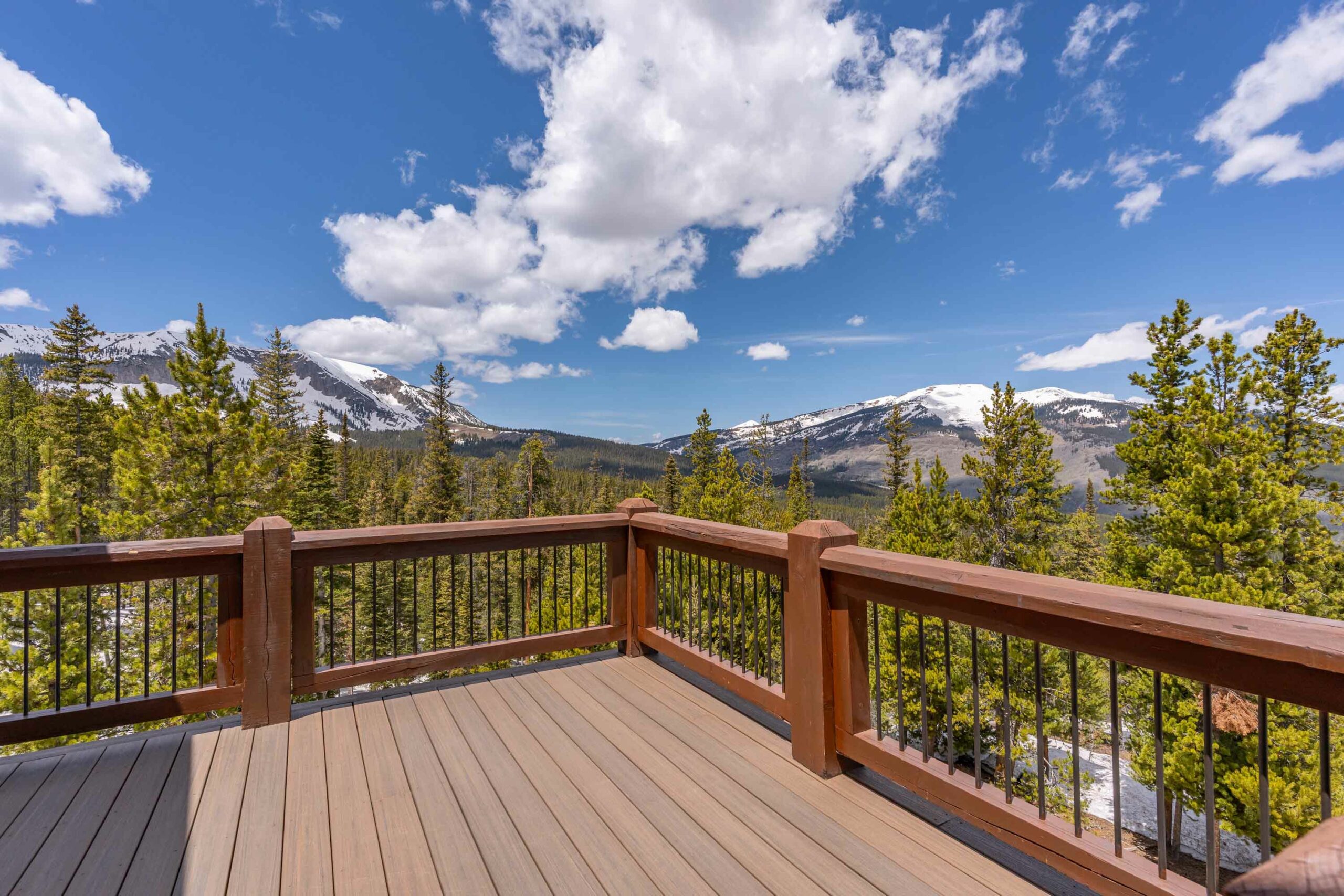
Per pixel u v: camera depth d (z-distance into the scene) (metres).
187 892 1.80
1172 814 13.29
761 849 2.00
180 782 2.41
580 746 2.73
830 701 2.48
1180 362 14.06
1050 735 13.35
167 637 11.47
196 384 14.95
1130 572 13.52
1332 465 13.42
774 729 2.91
